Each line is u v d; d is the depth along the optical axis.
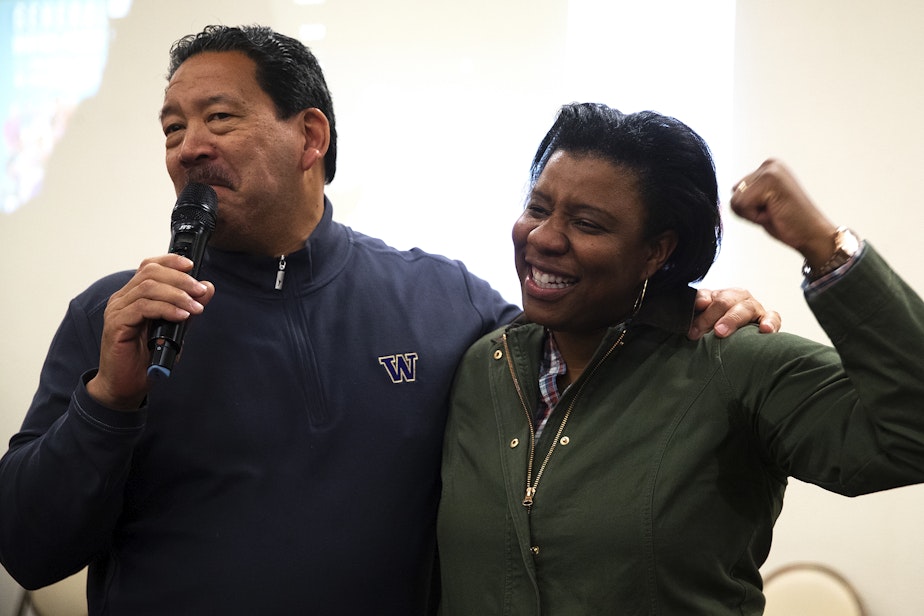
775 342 1.70
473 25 4.69
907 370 1.46
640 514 1.66
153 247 4.97
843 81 4.26
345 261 2.12
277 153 1.98
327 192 4.76
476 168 4.67
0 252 5.07
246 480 1.90
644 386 1.76
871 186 4.21
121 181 5.00
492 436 1.84
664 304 1.80
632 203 1.73
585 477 1.71
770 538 1.79
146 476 1.92
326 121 2.08
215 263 2.03
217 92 1.95
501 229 4.63
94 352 1.94
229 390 1.94
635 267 1.76
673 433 1.70
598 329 1.82
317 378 1.98
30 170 5.06
